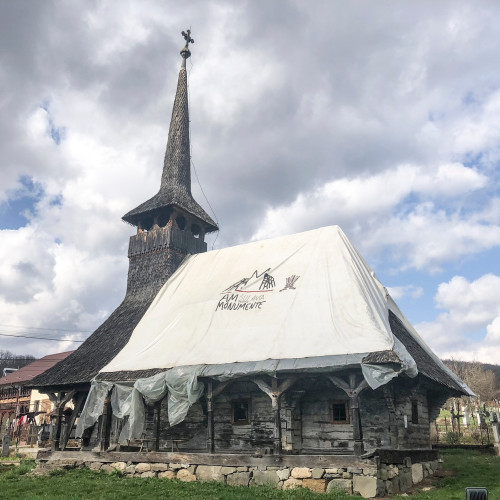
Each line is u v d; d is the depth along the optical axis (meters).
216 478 16.69
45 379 23.34
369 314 17.91
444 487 16.36
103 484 15.88
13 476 18.05
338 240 21.86
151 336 22.36
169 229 28.00
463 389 22.22
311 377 17.45
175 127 33.06
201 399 20.58
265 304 20.47
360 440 15.28
